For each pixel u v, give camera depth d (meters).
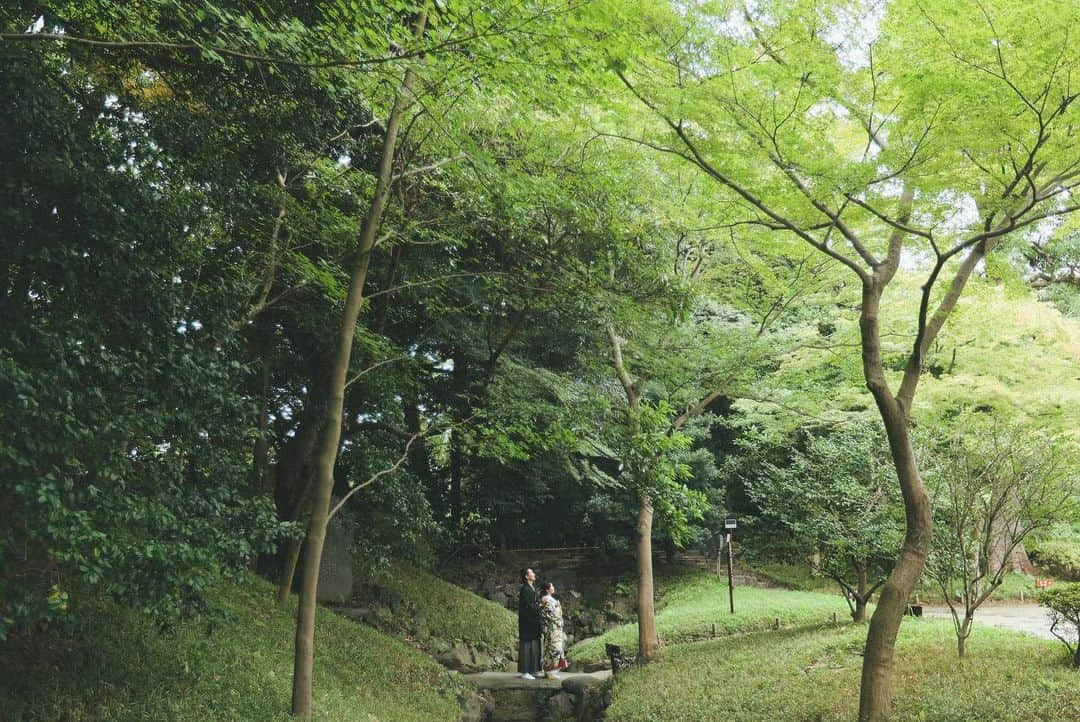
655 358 13.57
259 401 13.16
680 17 7.16
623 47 6.87
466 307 13.09
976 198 7.93
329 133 10.75
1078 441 10.93
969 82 6.77
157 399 6.84
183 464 7.54
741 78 7.10
